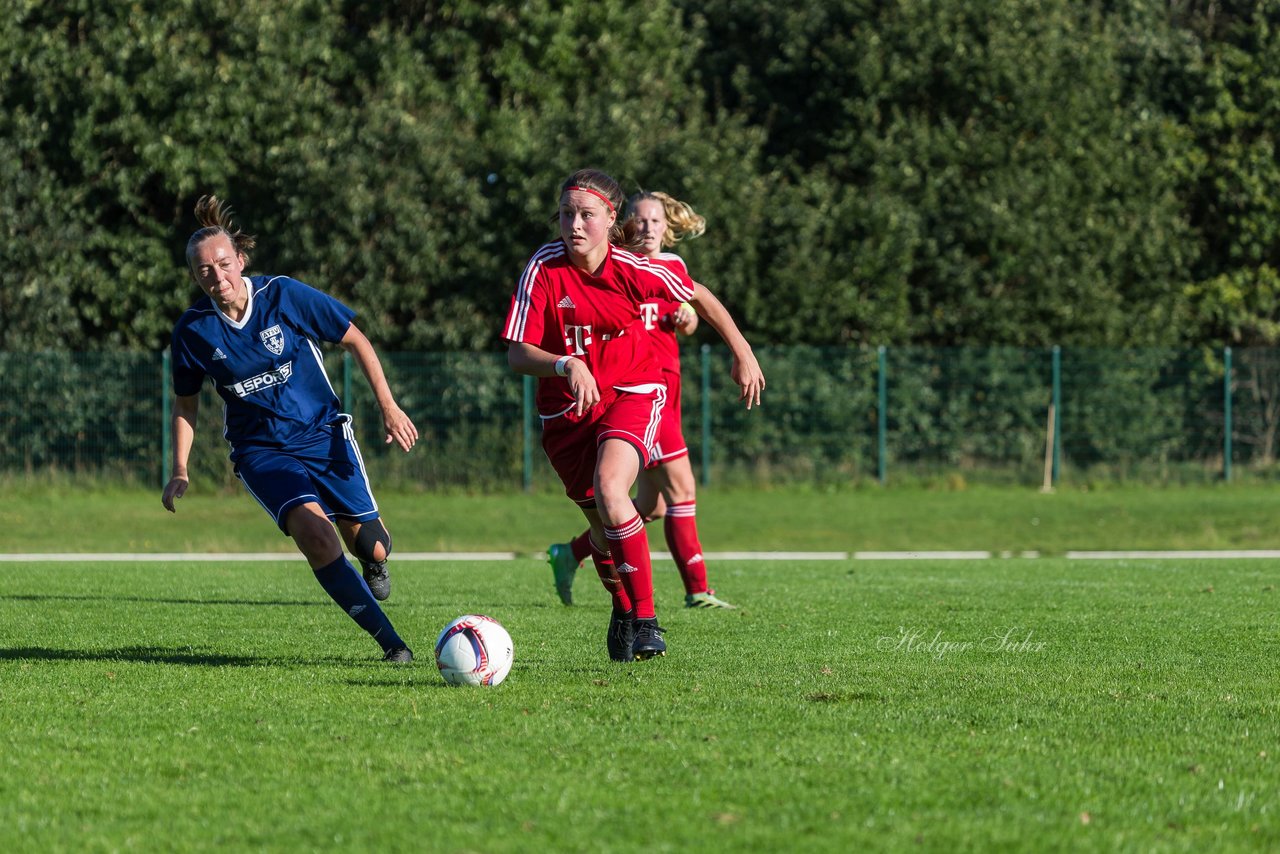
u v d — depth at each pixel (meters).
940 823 9.07
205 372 17.03
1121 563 37.12
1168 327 74.56
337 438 17.48
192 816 9.34
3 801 9.73
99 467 60.75
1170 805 9.58
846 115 75.88
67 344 67.50
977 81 74.88
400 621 21.20
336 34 72.12
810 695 13.69
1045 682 14.70
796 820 9.13
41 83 66.62
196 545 46.34
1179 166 77.88
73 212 67.25
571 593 24.92
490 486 62.28
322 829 8.99
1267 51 79.00
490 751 11.14
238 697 13.62
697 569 22.62
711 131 71.81
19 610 22.88
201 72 67.00
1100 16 84.19
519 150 68.62
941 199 73.75
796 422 64.81
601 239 15.39
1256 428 65.94
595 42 74.19
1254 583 28.78
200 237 16.36
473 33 73.31
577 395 14.63
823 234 70.69
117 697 13.62
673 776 10.29
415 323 68.19
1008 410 65.50
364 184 67.12
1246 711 13.01
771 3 80.50
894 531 53.00
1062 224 72.31
